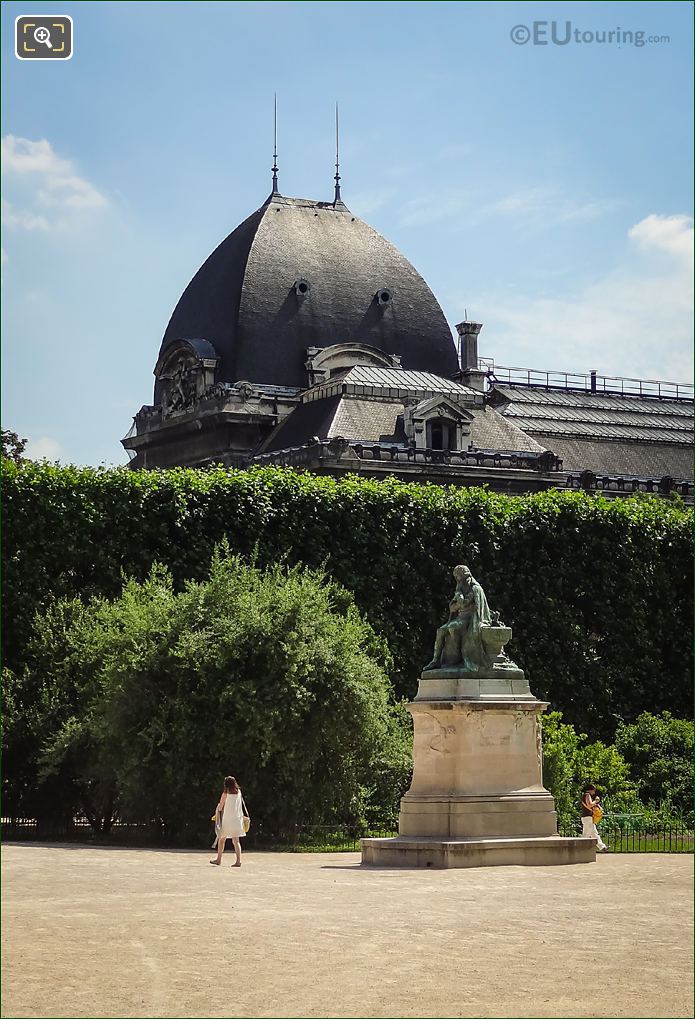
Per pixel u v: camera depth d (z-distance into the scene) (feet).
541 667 228.22
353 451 333.21
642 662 234.38
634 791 180.75
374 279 423.64
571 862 125.80
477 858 122.11
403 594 218.59
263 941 81.46
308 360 404.57
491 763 130.41
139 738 155.63
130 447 417.69
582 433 416.05
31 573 192.65
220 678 157.69
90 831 171.94
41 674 174.40
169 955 77.36
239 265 411.34
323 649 160.66
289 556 211.41
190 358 403.13
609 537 236.43
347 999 68.44
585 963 76.38
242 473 214.28
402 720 187.62
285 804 159.74
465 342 441.68
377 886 107.34
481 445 356.79
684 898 99.14
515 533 230.07
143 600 169.78
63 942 80.43
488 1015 65.77
